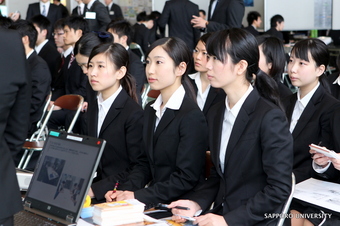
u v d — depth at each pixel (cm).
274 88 212
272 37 325
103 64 265
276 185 197
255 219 198
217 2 654
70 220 178
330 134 258
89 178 181
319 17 917
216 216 198
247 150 203
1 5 975
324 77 290
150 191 230
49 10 899
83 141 190
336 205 198
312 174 260
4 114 163
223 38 202
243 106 207
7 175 163
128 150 264
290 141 202
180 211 211
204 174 247
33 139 445
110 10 980
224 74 203
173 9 691
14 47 164
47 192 192
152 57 235
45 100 457
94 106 281
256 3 951
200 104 352
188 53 239
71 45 534
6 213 161
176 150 235
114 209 182
